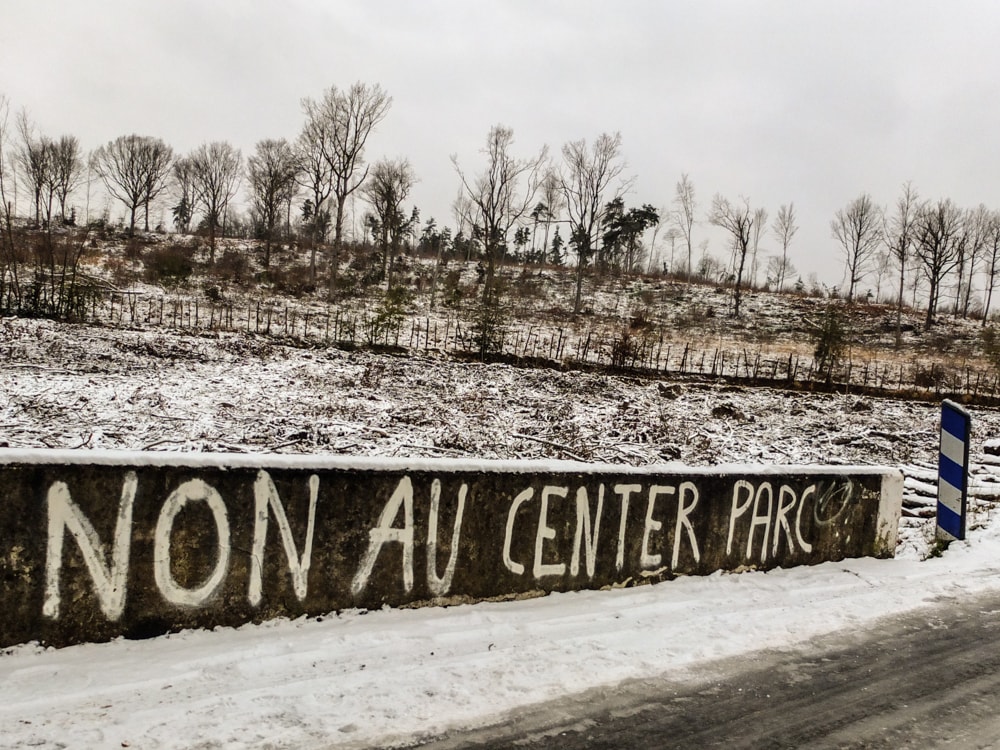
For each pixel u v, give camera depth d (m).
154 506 3.96
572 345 26.83
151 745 3.00
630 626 4.89
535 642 4.49
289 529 4.35
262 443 10.83
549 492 5.28
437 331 26.70
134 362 16.12
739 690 4.04
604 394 19.14
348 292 37.25
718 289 54.69
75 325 19.14
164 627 4.02
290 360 18.75
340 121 37.69
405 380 17.95
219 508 4.14
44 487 3.68
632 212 66.50
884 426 17.97
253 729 3.20
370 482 4.60
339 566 4.54
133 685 3.49
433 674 3.90
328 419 13.04
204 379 15.38
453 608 4.92
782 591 5.89
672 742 3.44
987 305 56.47
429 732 3.35
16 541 3.63
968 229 52.62
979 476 11.83
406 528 4.74
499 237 43.00
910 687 4.18
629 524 5.66
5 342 16.08
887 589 6.03
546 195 52.53
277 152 54.34
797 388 23.59
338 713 3.41
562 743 3.36
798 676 4.27
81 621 3.80
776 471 6.40
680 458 12.73
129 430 10.73
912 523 9.05
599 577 5.55
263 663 3.85
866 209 53.50
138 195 60.34
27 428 9.98
